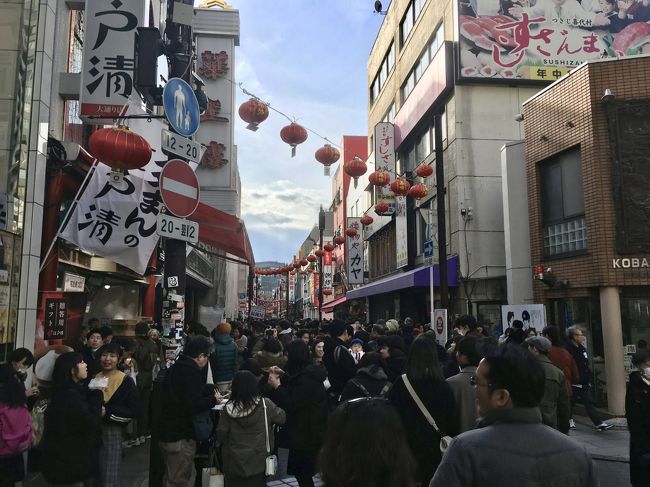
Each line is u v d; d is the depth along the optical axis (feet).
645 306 35.60
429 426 12.80
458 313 56.65
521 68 56.70
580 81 37.96
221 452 16.42
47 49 29.19
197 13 61.57
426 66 69.51
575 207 39.19
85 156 31.14
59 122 32.19
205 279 83.76
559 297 40.11
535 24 57.11
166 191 22.34
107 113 29.30
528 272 45.52
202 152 24.90
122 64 29.43
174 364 16.63
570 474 6.59
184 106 23.57
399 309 81.46
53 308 28.89
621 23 57.26
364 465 5.64
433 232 61.46
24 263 27.09
